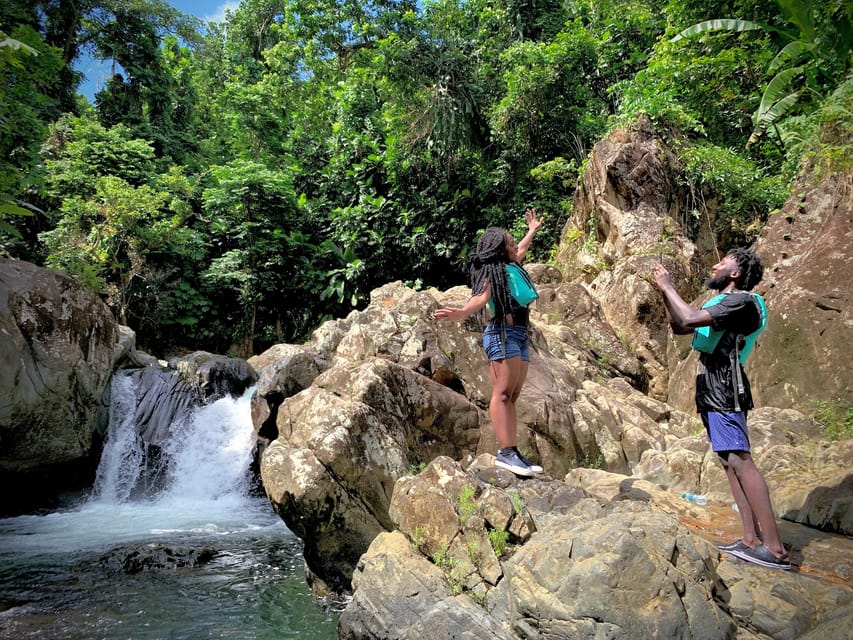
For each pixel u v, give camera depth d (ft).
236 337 61.52
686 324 12.44
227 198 57.47
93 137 57.47
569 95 50.08
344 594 19.56
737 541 12.77
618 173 36.32
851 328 19.02
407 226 55.21
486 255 14.83
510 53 50.01
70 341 32.07
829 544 12.92
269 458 19.33
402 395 21.03
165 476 35.63
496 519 13.69
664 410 25.80
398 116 57.31
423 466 20.36
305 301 63.16
